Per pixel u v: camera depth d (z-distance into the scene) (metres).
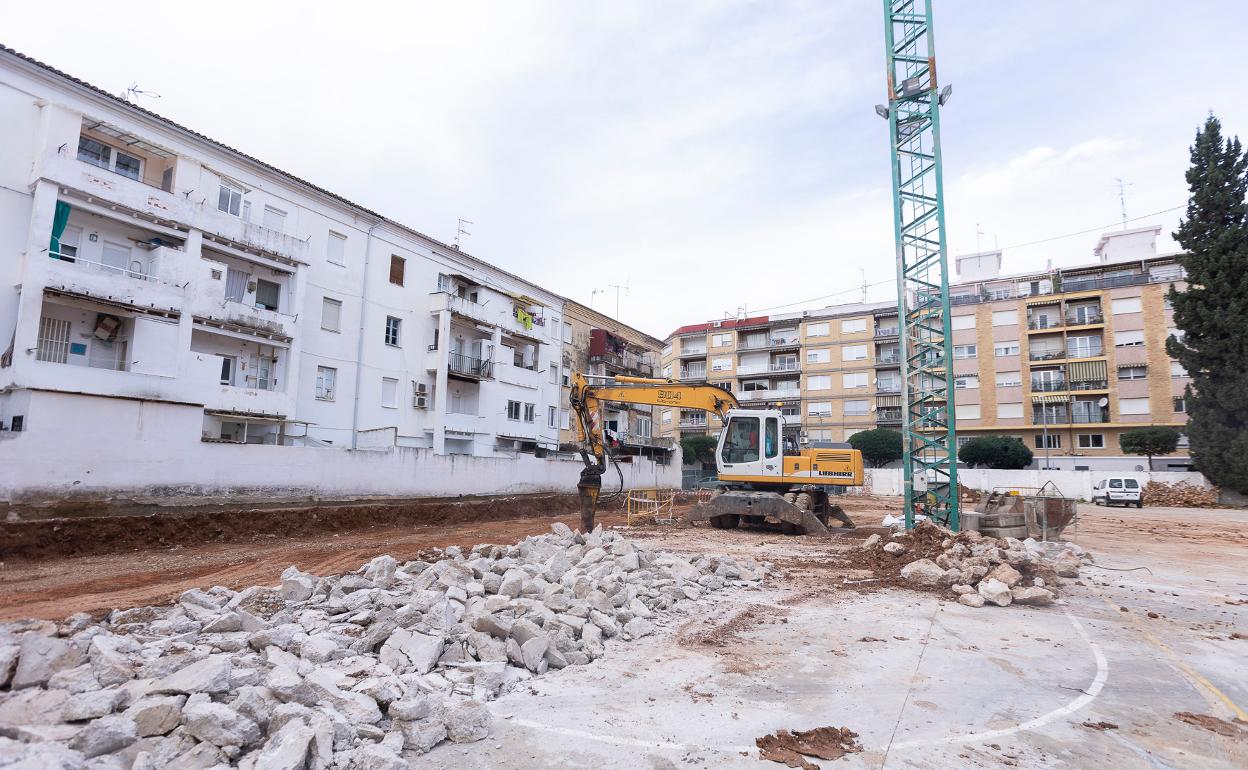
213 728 3.70
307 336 25.83
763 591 10.05
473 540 16.31
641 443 49.81
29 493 13.98
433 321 32.06
